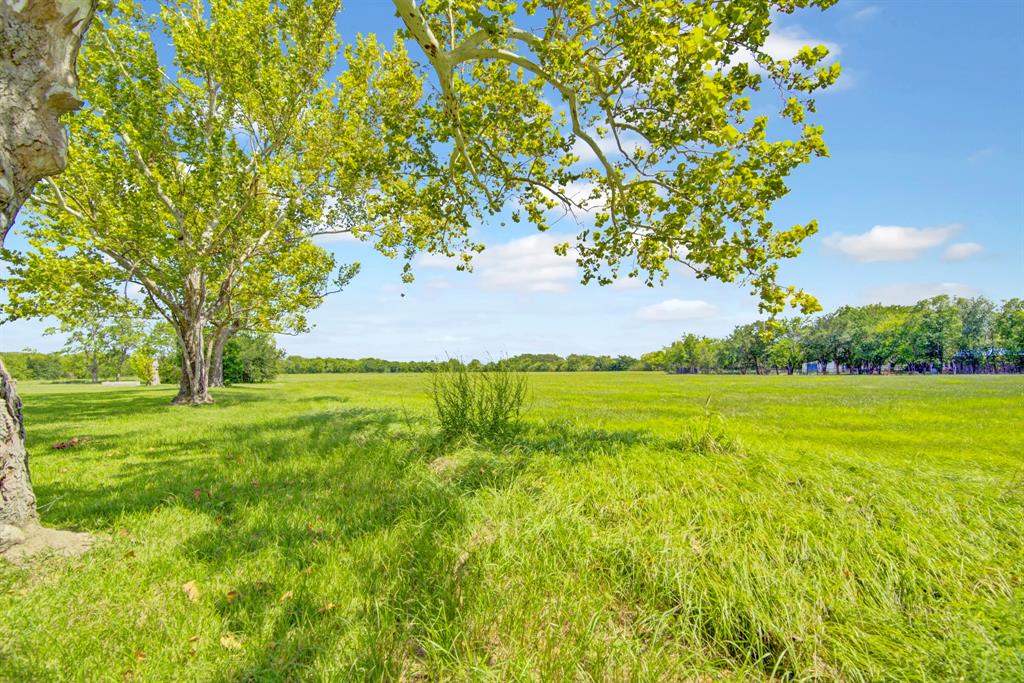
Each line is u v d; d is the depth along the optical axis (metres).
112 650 2.47
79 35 4.11
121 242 15.45
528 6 5.96
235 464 6.64
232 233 16.92
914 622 2.64
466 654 2.36
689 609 2.74
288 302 23.72
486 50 6.17
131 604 2.92
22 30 3.75
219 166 15.81
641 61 5.36
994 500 4.29
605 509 4.23
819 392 23.06
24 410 16.80
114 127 15.20
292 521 4.30
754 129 6.02
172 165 17.00
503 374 8.17
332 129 17.80
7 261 14.65
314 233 18.31
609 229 9.17
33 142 3.86
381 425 9.39
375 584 3.12
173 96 16.86
